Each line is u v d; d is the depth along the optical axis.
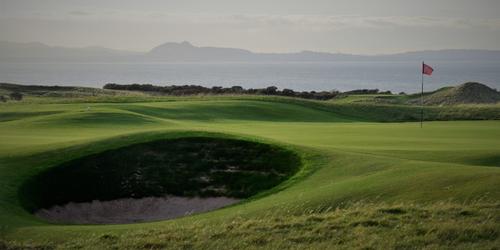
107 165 30.77
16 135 40.72
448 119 76.44
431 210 18.34
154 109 63.94
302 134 45.88
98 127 45.47
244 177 30.19
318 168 29.12
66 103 74.81
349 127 53.66
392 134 46.25
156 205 28.61
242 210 22.47
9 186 26.58
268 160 31.61
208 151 33.00
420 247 15.06
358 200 21.27
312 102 83.25
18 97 104.50
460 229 16.02
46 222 23.72
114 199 29.00
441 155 32.03
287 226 17.95
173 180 30.22
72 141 34.06
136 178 30.22
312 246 15.86
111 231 19.84
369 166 28.19
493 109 79.81
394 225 17.09
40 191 27.91
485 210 17.77
